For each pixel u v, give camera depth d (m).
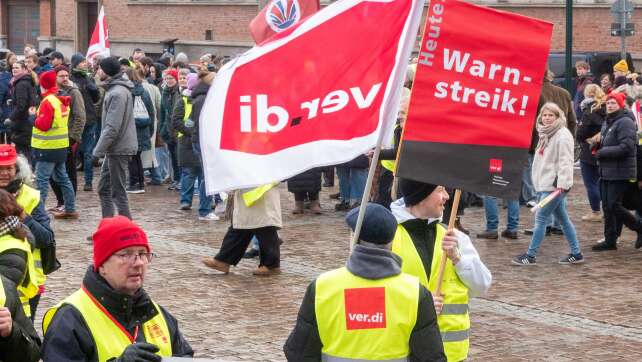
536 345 10.98
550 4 37.59
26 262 7.68
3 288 6.25
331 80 7.02
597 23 37.03
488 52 7.17
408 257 7.25
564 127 14.82
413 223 7.32
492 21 7.16
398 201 7.51
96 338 5.82
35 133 18.06
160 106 22.78
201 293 13.12
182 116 19.28
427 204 7.29
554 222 17.36
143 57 26.69
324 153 7.00
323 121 7.02
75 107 20.39
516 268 14.84
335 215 19.28
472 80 7.17
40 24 53.47
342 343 6.04
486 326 11.72
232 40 46.00
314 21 7.07
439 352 6.02
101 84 22.61
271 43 7.08
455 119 7.18
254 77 7.07
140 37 49.16
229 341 10.98
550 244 16.62
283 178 7.03
